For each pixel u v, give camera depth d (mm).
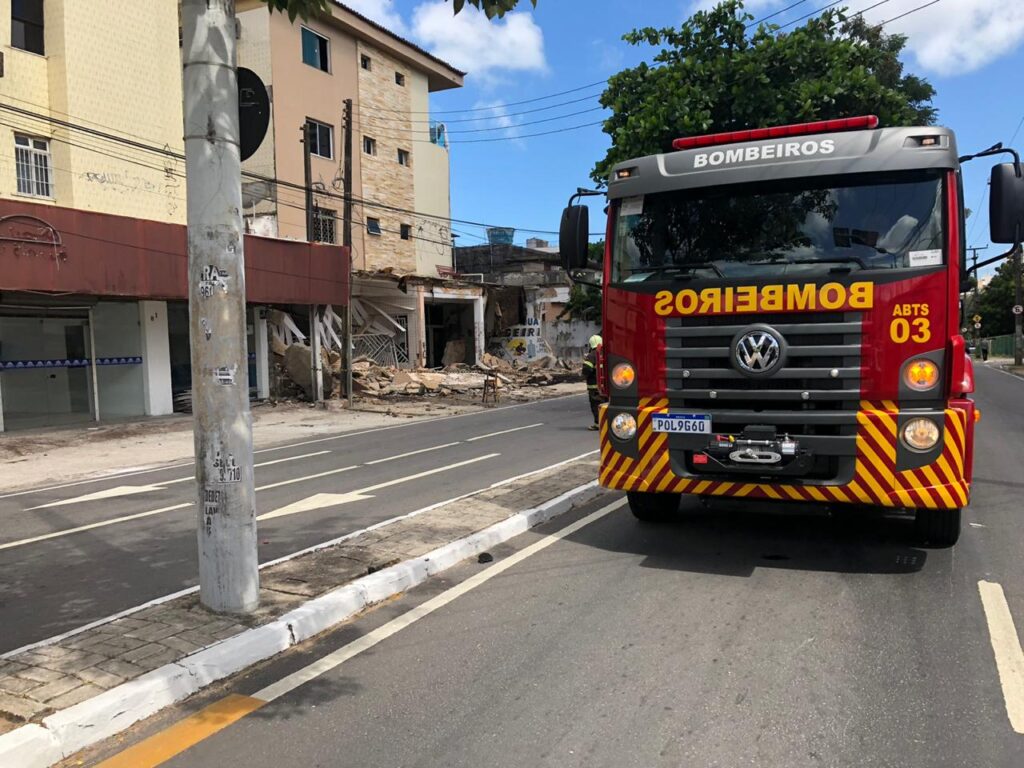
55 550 6777
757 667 3947
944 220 5051
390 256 33906
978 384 27094
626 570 5641
